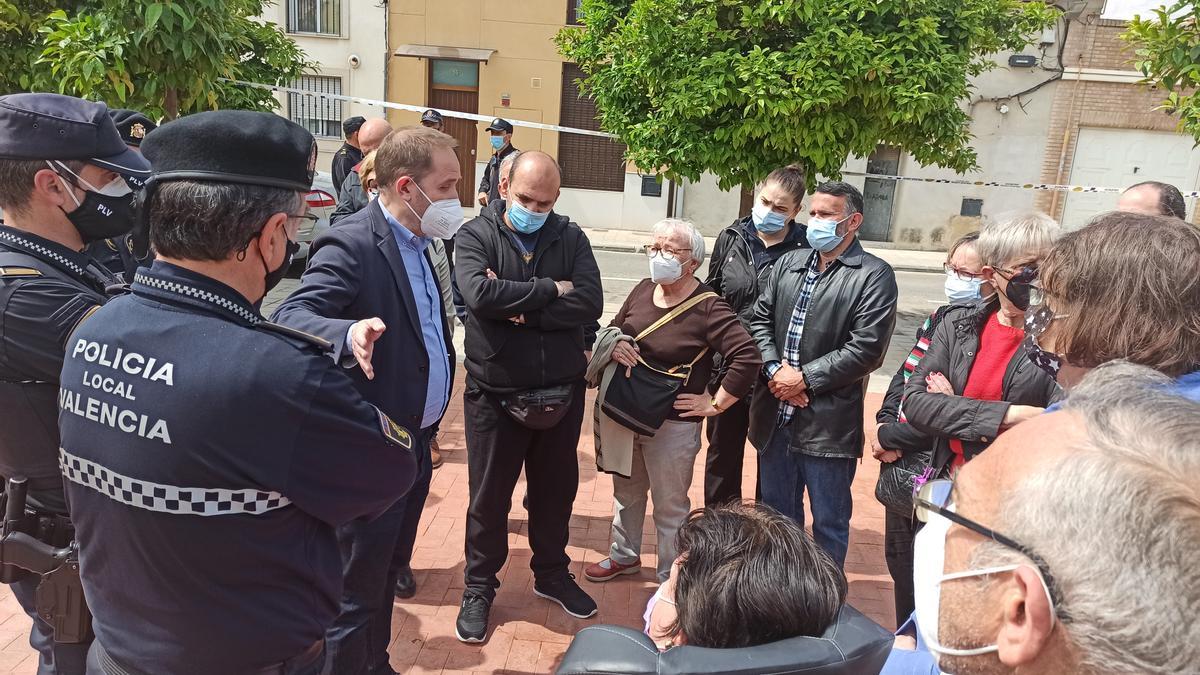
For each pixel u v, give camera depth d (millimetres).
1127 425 820
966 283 2676
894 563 2717
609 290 10164
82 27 4312
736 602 1180
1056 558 766
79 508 1345
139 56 4371
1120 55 13617
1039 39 13641
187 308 1308
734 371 2975
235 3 5359
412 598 3197
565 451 3029
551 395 2816
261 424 1260
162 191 1288
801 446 2982
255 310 1394
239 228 1306
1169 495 730
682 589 1271
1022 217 2242
